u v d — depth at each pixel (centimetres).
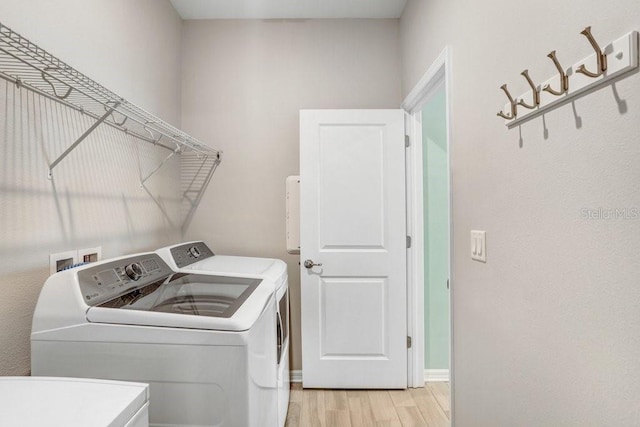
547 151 92
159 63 217
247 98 254
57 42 129
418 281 245
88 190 148
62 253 132
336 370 239
